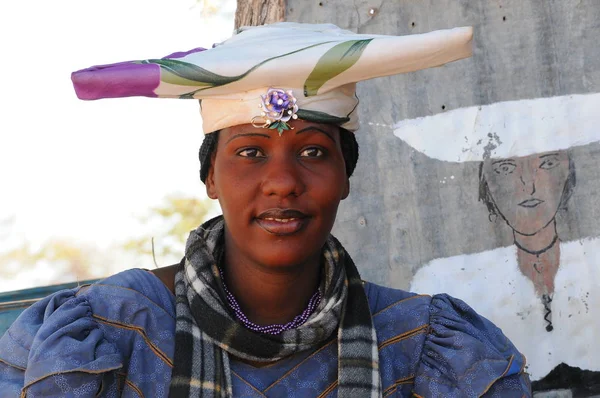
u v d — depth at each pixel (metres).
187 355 1.77
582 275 3.39
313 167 1.77
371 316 1.93
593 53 3.40
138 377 1.77
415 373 1.91
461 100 3.40
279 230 1.74
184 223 9.24
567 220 3.40
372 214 3.41
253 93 1.73
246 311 1.87
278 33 1.84
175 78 1.70
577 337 3.39
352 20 3.40
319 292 1.91
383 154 3.42
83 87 1.69
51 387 1.65
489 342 1.96
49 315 1.80
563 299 3.39
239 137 1.75
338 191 1.79
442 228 3.40
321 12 3.39
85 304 1.81
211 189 1.92
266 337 1.79
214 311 1.80
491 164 3.41
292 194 1.72
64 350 1.68
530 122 3.40
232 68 1.70
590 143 3.40
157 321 1.83
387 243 3.41
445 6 3.40
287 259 1.75
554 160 3.40
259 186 1.73
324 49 1.72
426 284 3.40
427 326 1.96
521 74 3.41
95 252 9.16
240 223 1.76
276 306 1.86
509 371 1.87
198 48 1.88
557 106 3.40
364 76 1.75
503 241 3.40
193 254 1.88
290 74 1.71
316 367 1.84
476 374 1.85
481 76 3.40
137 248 9.09
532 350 3.39
